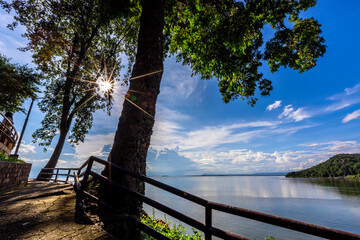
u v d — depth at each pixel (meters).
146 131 4.22
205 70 9.29
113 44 16.48
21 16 12.44
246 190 164.50
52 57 14.84
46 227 2.53
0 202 4.00
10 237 2.22
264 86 7.68
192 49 9.12
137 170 3.88
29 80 16.08
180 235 3.83
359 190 126.69
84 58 16.34
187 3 8.30
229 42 7.66
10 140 14.21
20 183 7.25
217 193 136.50
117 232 2.41
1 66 14.07
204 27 8.80
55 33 12.93
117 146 3.97
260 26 7.36
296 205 79.44
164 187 2.36
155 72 4.68
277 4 7.04
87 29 13.34
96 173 3.50
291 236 43.72
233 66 7.86
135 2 8.93
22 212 3.19
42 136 18.27
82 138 19.81
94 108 19.94
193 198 2.11
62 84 16.77
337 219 56.31
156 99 4.71
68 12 11.80
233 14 7.37
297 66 7.70
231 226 51.34
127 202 3.44
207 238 1.87
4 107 16.25
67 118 17.84
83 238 2.22
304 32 7.36
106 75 17.53
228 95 9.02
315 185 182.38
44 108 18.09
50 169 13.66
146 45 4.81
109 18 9.08
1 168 5.58
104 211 3.14
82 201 3.55
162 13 5.41
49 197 4.33
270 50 7.44
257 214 1.66
